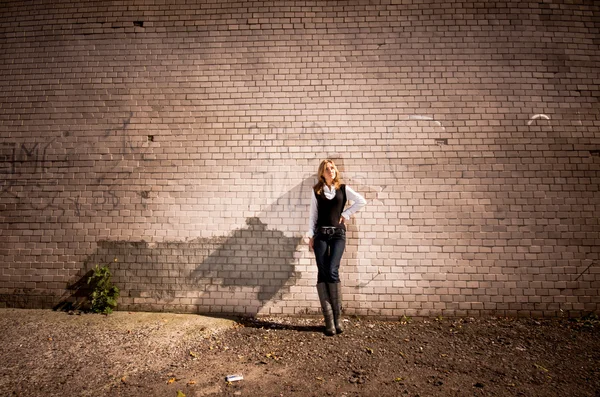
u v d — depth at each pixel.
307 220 4.20
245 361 2.98
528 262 4.02
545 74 4.34
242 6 4.59
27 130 4.48
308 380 2.67
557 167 4.17
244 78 4.47
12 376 2.72
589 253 4.02
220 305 4.11
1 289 4.20
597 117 4.26
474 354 3.12
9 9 4.67
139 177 4.35
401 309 4.00
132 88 4.51
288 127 4.36
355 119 4.34
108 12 4.62
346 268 4.09
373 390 2.54
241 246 4.19
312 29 4.51
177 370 2.84
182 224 4.25
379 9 4.51
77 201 4.33
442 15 4.46
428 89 4.35
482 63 4.37
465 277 4.03
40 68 4.60
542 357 3.06
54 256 4.24
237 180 4.30
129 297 4.16
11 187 4.38
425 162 4.22
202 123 4.41
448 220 4.13
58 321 3.79
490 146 4.22
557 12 4.45
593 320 3.81
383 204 4.18
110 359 3.01
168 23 4.60
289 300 4.08
